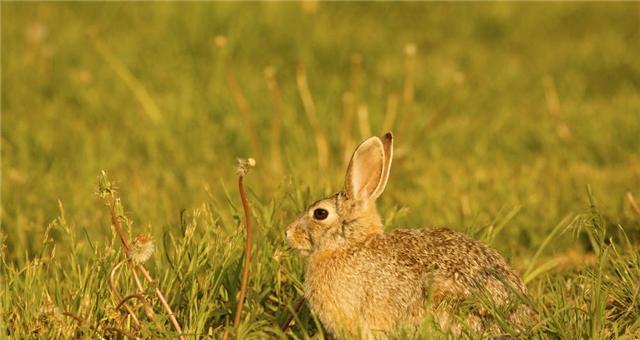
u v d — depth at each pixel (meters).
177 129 23.41
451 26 34.38
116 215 11.35
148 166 20.91
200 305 11.78
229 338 11.45
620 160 20.61
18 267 14.23
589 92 28.06
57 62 28.78
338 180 17.59
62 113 24.97
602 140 21.58
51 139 22.36
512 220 15.99
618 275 12.56
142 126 23.53
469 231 13.85
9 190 18.20
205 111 24.69
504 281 11.09
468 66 30.19
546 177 18.75
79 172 20.20
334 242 12.00
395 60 29.69
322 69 29.30
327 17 33.28
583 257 14.53
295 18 32.12
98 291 11.91
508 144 22.31
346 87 27.19
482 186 17.98
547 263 13.25
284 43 30.53
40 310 11.75
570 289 12.88
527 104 26.38
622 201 16.25
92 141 22.22
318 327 11.73
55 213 17.05
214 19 31.17
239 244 12.65
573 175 18.78
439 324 11.12
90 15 33.16
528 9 35.72
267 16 31.53
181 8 32.00
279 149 22.14
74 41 30.27
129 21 32.44
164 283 12.27
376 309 11.71
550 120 23.59
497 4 35.69
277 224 13.70
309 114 22.45
